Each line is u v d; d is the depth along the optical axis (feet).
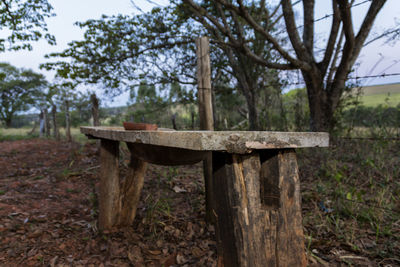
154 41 21.03
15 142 27.09
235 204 3.70
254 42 21.50
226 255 3.92
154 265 6.59
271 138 3.76
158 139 4.29
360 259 6.46
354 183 11.26
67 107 28.94
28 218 8.75
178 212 9.65
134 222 8.89
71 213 9.68
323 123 19.03
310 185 11.82
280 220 3.94
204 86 9.05
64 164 17.58
